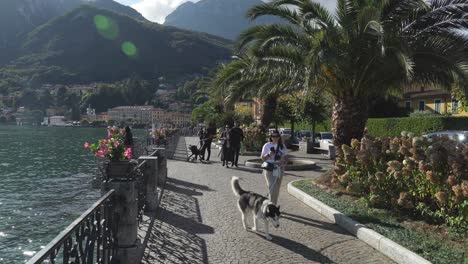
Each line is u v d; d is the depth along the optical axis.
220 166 17.95
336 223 7.69
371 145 8.88
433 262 5.10
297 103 30.09
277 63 11.16
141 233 6.73
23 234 10.21
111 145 5.65
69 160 30.23
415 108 43.38
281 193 11.02
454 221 6.21
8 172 22.41
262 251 6.08
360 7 10.60
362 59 10.71
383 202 8.09
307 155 25.08
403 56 9.09
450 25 10.09
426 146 7.74
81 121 182.00
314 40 10.39
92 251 3.92
